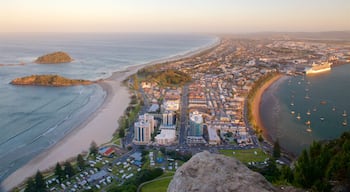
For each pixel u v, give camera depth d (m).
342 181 32.66
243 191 19.02
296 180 35.84
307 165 35.72
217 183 19.78
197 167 21.67
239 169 21.48
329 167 34.97
